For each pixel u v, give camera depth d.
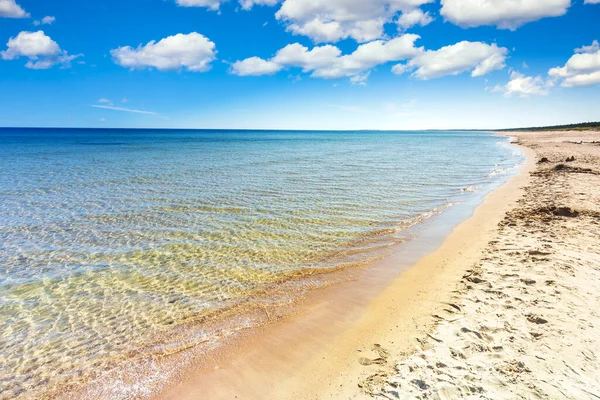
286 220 16.36
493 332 6.51
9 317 8.38
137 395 5.88
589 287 7.88
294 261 11.63
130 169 34.84
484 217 16.05
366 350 6.66
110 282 10.22
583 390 4.77
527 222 14.05
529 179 26.11
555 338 6.06
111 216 17.17
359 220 16.36
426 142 108.25
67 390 6.03
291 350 6.90
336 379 5.90
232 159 46.50
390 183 26.56
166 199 20.80
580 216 13.82
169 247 13.01
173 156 50.94
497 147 75.88
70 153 54.84
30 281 10.30
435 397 4.95
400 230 14.80
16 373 6.48
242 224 15.76
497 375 5.27
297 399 5.54
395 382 5.46
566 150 48.66
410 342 6.71
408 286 9.43
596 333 6.10
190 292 9.58
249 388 5.90
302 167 37.16
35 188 24.39
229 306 8.80
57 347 7.25
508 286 8.40
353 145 89.62
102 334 7.68
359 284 9.80
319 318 8.07
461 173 32.44
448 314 7.56
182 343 7.30
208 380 6.16
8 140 100.94
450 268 10.38
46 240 13.83
